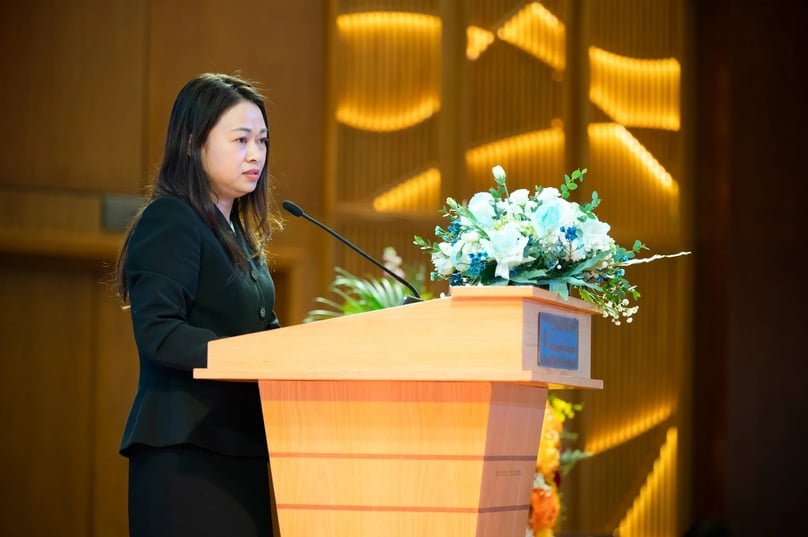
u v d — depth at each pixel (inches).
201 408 201.0
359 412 182.4
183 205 206.4
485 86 657.6
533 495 323.6
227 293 207.2
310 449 183.9
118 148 578.2
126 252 212.1
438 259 202.4
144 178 581.0
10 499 574.9
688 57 708.0
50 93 567.8
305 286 617.6
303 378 178.1
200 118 211.0
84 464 585.6
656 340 697.0
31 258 572.7
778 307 707.4
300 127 624.4
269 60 617.9
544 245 194.4
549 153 666.8
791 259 709.9
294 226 617.9
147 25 588.1
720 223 702.5
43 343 582.6
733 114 701.9
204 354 188.9
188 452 199.9
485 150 654.5
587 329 197.8
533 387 195.2
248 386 207.9
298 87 624.4
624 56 689.0
